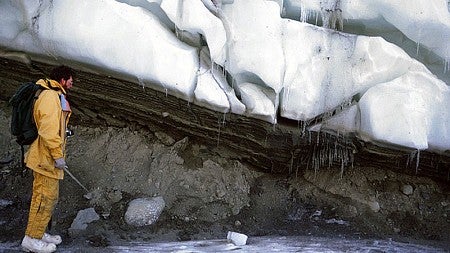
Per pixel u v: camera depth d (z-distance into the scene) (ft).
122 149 17.04
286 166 17.38
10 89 18.06
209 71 15.89
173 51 15.52
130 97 16.80
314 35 15.70
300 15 16.62
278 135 16.49
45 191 13.08
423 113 15.44
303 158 17.06
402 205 16.78
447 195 17.10
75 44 16.01
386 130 15.46
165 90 15.93
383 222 16.40
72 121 17.95
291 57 15.58
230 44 15.67
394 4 15.34
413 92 15.47
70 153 17.06
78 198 16.05
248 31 15.60
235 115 16.14
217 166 16.96
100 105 17.44
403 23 15.60
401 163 16.75
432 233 16.21
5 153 17.13
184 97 15.85
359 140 16.12
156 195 16.19
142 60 15.67
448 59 15.90
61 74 13.16
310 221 16.47
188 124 16.90
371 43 15.66
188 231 15.51
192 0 15.34
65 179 16.40
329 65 15.70
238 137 16.85
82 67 16.52
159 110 16.83
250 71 15.62
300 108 15.75
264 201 16.99
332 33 15.75
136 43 15.60
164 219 15.75
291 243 14.96
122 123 17.67
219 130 16.76
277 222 16.44
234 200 16.62
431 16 15.20
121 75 16.15
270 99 15.88
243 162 17.58
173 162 16.67
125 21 15.61
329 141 16.42
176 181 16.42
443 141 15.85
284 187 17.37
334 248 14.60
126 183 16.43
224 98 15.72
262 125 16.26
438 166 16.78
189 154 17.13
